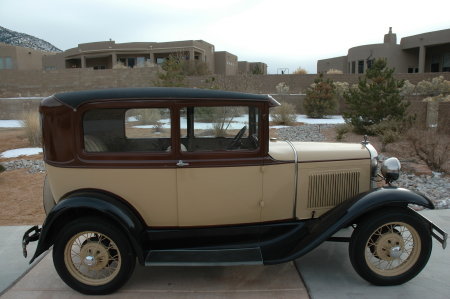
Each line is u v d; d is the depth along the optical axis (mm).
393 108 13195
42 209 6398
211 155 3549
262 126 3602
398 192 3447
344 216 3424
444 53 35469
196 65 33531
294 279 3758
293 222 3865
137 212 3641
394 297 3383
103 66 43906
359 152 3975
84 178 3562
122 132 3607
